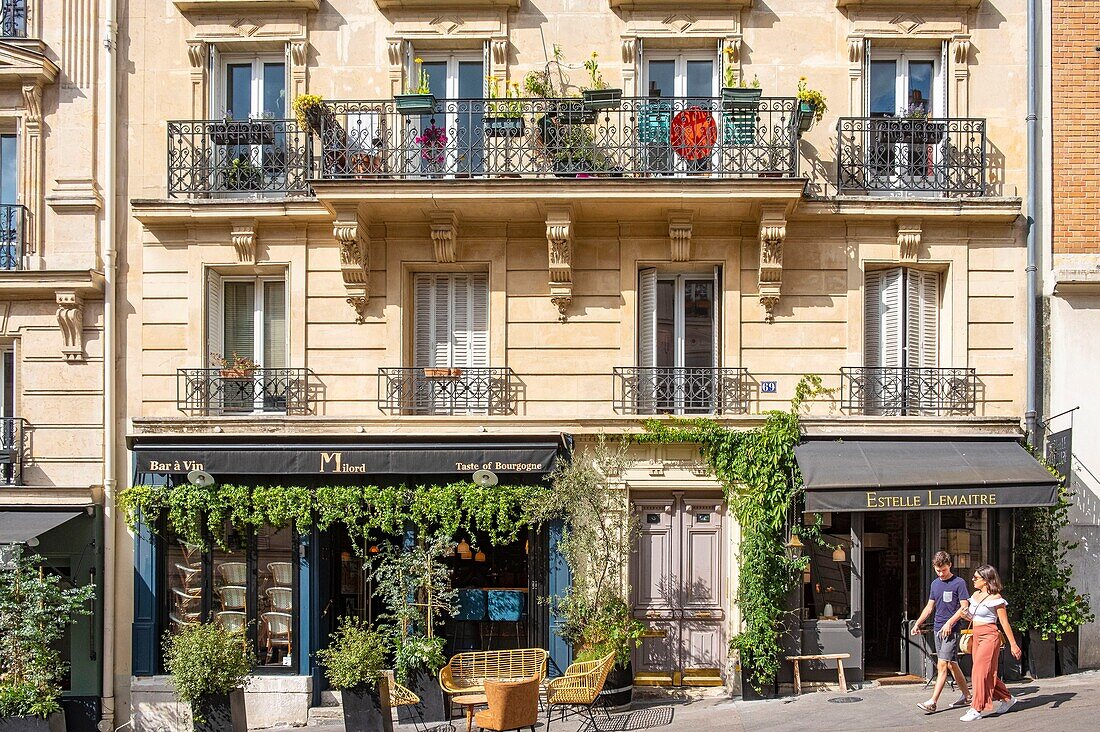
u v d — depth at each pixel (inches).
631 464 458.0
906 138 463.8
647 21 471.5
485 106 465.7
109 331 473.7
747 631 435.8
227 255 475.2
